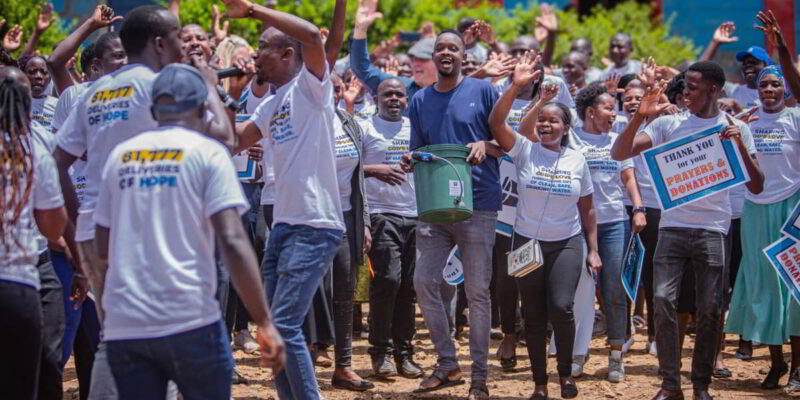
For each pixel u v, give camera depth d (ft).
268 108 30.76
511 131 36.01
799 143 41.29
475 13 98.17
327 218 29.76
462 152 34.58
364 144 42.80
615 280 41.91
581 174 37.68
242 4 27.71
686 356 46.16
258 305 21.63
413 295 41.01
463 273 38.75
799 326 39.11
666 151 35.91
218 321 22.09
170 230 21.56
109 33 31.94
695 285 39.73
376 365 40.34
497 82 53.72
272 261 30.45
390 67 58.03
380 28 87.76
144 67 26.89
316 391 29.91
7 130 24.34
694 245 35.73
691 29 107.65
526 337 36.88
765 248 38.27
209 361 21.72
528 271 35.01
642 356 46.37
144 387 21.63
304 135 29.60
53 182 25.31
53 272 28.99
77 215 28.37
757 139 41.86
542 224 36.70
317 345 42.45
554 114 37.37
